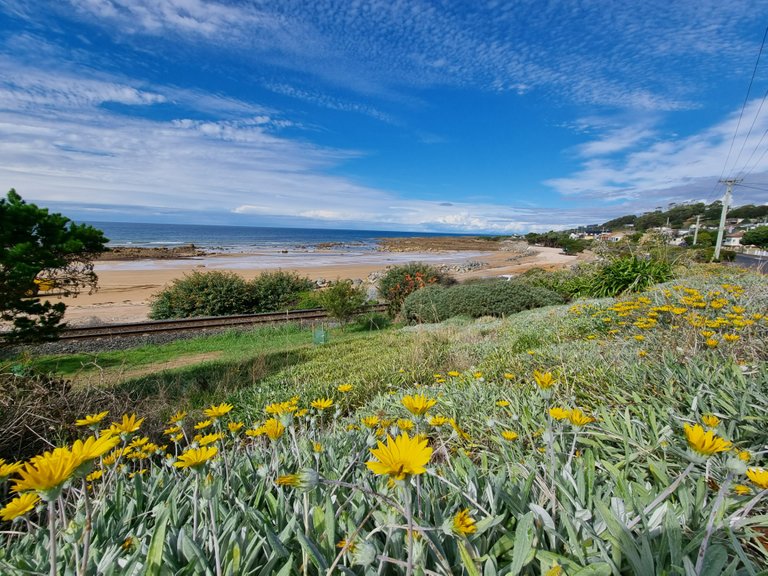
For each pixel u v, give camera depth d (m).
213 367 7.31
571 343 4.44
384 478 1.27
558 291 12.50
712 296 4.75
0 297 4.91
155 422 3.87
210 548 0.95
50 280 5.57
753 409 1.66
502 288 11.23
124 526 1.14
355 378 5.46
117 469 1.78
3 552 0.99
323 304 12.57
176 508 1.16
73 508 1.53
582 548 0.88
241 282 15.95
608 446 1.57
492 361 4.54
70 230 5.39
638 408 1.91
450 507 1.07
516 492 1.15
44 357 8.49
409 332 9.72
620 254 12.09
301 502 1.17
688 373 2.12
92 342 10.02
